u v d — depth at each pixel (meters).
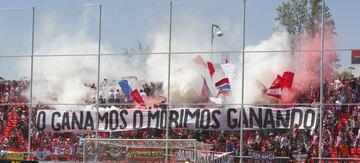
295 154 39.25
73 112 44.16
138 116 42.75
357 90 39.81
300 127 39.75
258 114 40.44
